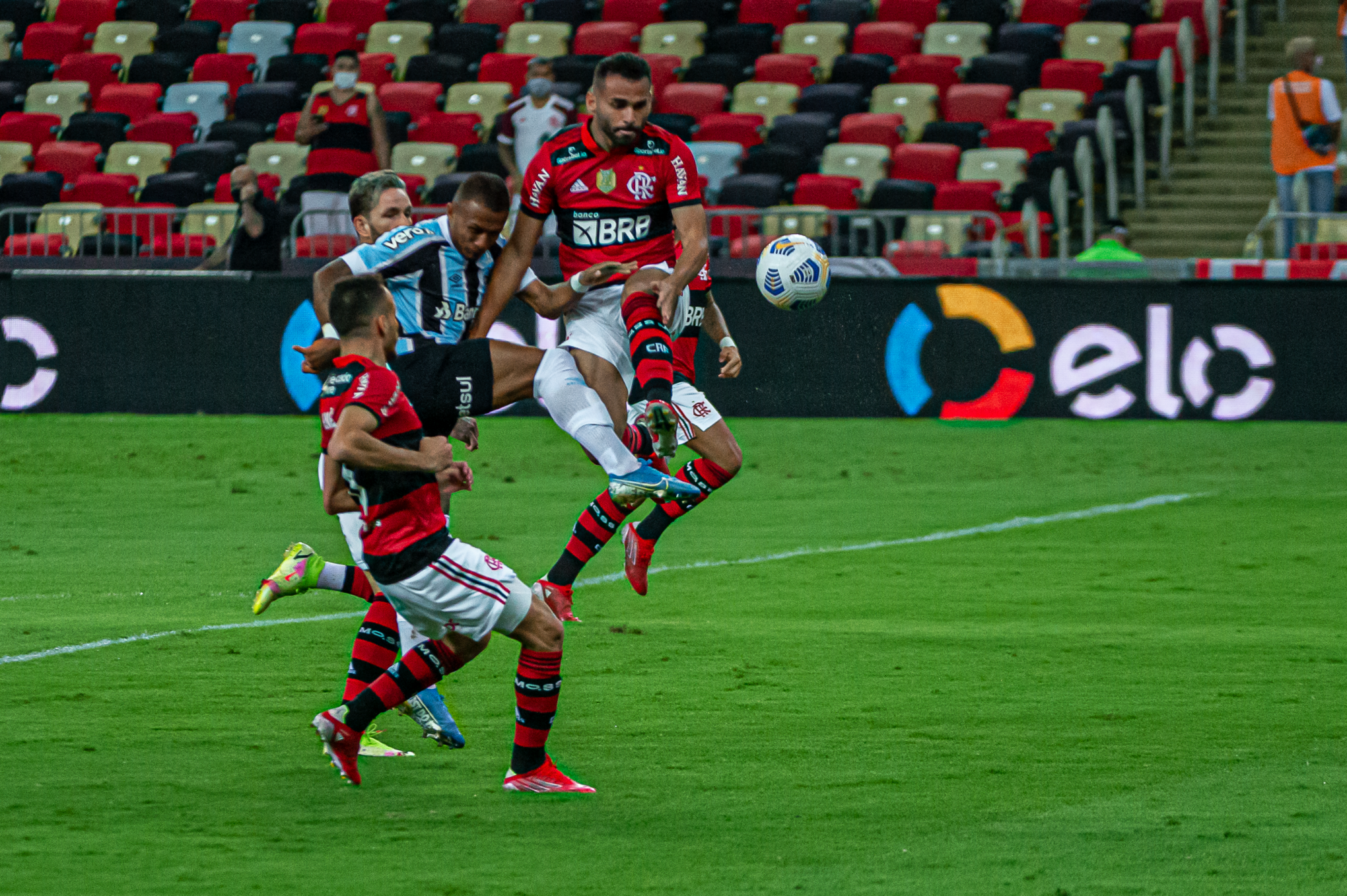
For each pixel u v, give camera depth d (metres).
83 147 80.62
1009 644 28.42
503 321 61.88
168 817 18.27
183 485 48.12
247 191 63.22
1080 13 84.12
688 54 84.31
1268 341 60.38
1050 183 70.88
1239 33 82.50
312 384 62.50
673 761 20.89
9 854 16.78
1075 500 46.03
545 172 25.70
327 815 18.42
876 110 79.00
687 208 25.88
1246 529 41.44
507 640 29.23
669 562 37.16
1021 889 15.90
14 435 57.47
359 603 32.47
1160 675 26.02
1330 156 65.12
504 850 17.12
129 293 62.88
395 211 23.61
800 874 16.38
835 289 62.22
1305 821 18.20
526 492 47.53
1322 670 26.44
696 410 27.44
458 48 86.75
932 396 62.12
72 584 33.84
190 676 25.69
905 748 21.52
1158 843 17.38
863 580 34.94
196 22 90.38
